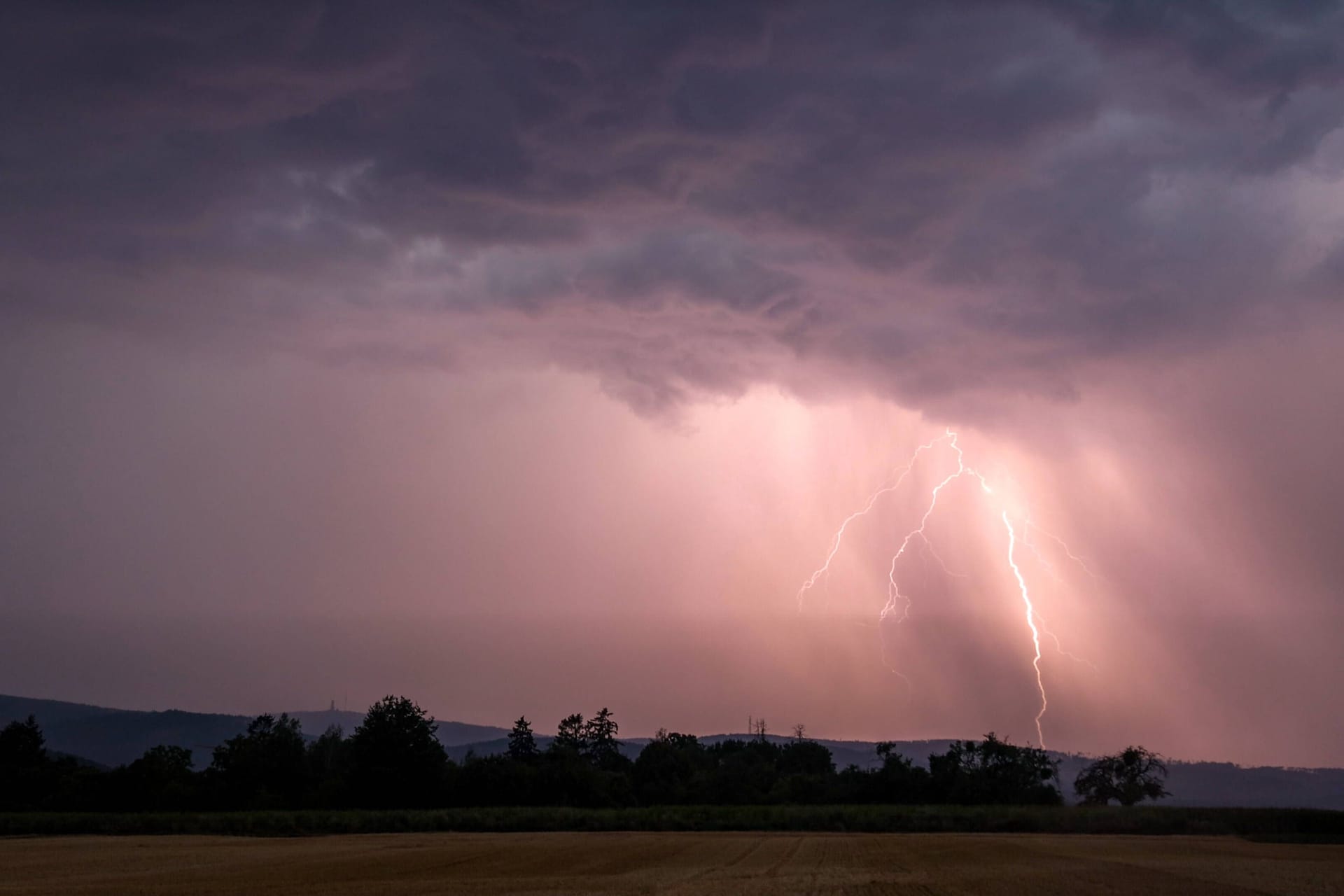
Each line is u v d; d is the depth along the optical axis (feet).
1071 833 225.56
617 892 98.68
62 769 320.29
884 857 149.18
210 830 221.87
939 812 244.42
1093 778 333.01
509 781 301.63
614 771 386.11
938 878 115.55
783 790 334.44
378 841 189.88
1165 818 229.04
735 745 458.50
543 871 124.77
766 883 108.78
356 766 298.15
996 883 110.93
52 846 175.73
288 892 100.42
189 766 323.16
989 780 323.78
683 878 114.62
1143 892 103.86
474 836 204.13
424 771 297.33
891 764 336.29
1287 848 179.83
